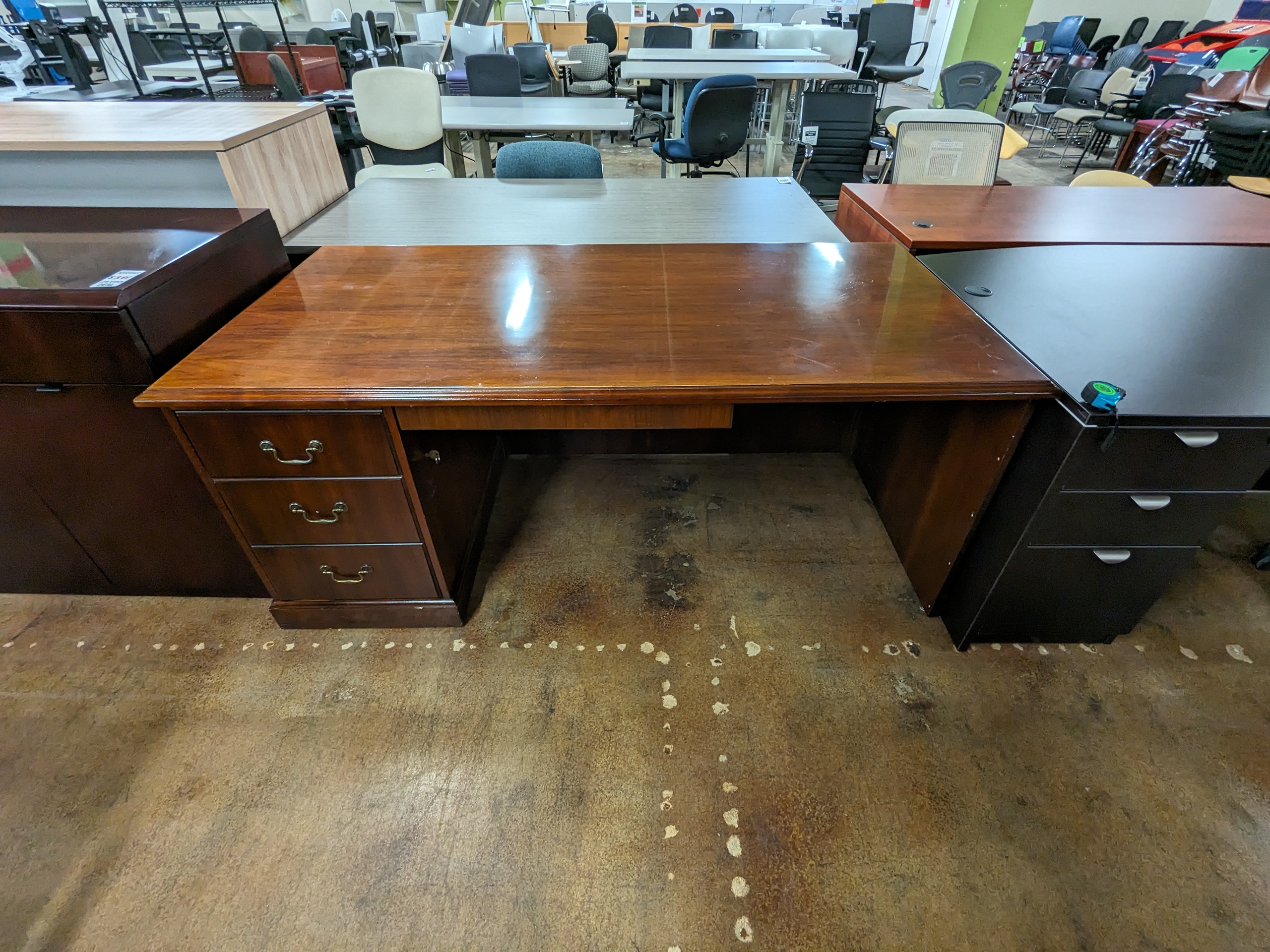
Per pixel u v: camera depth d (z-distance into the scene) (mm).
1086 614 1310
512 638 1431
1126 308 1248
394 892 1002
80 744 1209
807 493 1875
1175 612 1468
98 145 1386
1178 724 1235
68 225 1296
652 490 1893
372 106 2721
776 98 4094
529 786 1147
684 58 4754
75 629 1431
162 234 1244
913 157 2467
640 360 1050
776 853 1050
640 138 4125
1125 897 990
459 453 1494
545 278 1375
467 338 1123
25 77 2783
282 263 1454
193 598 1513
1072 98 5387
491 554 1659
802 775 1161
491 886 1011
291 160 1698
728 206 1938
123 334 1029
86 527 1336
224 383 989
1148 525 1121
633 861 1040
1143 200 1986
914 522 1528
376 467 1132
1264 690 1299
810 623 1461
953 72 4039
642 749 1207
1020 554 1175
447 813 1105
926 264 1474
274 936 954
